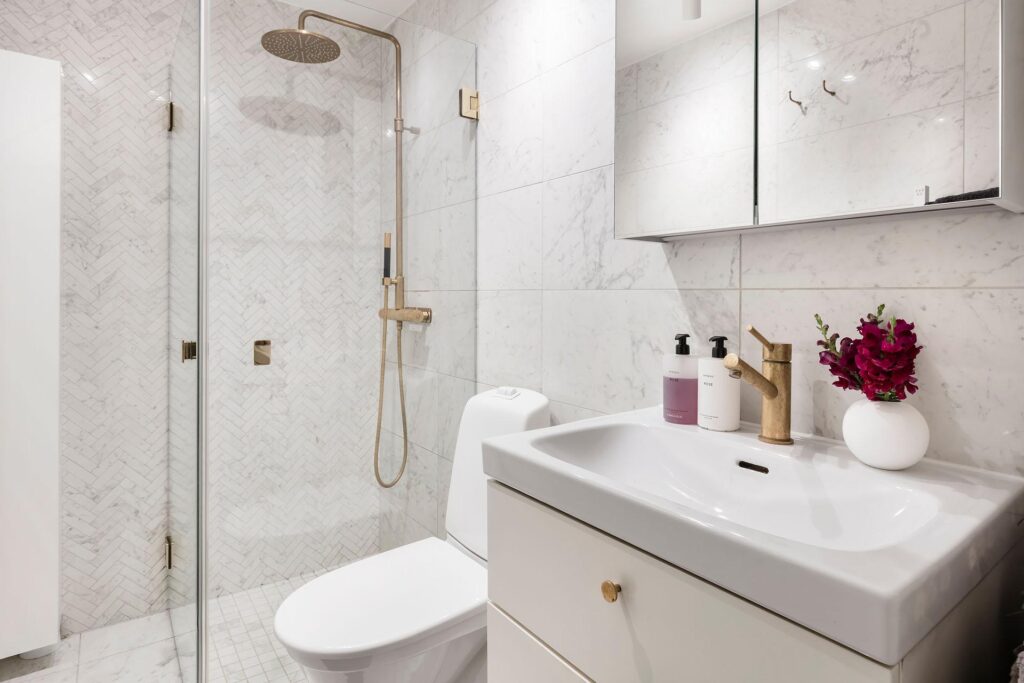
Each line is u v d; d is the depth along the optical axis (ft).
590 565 2.56
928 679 1.79
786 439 3.12
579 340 4.82
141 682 5.63
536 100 5.19
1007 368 2.57
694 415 3.60
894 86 2.60
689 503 3.22
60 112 5.79
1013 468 2.57
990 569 2.15
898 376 2.64
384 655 3.74
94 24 6.26
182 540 5.89
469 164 6.06
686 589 2.15
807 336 3.29
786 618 1.86
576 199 4.80
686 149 3.49
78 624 6.42
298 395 6.02
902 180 2.57
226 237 5.57
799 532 2.73
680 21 3.53
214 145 5.42
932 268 2.78
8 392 5.61
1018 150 2.35
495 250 5.79
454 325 6.18
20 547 5.69
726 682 2.03
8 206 5.56
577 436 3.47
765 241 3.48
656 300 4.16
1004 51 2.28
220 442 5.77
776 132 3.05
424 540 5.34
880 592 1.58
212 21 5.32
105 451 6.52
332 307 6.06
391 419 6.33
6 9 5.80
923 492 2.40
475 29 6.02
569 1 4.80
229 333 5.71
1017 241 2.52
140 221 6.64
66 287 6.25
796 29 2.96
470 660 4.58
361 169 6.05
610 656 2.48
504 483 3.08
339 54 5.89
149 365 6.75
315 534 6.19
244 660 5.73
